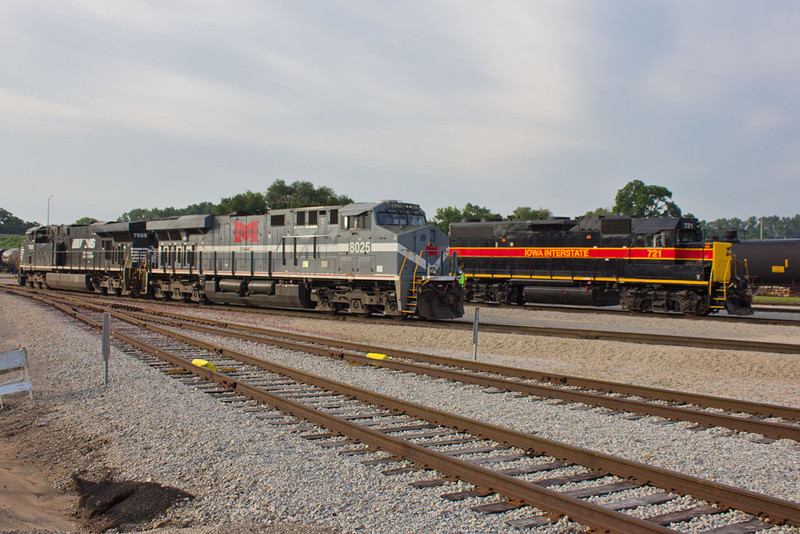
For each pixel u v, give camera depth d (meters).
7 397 10.52
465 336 17.23
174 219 30.53
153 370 12.31
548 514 5.40
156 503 5.88
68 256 39.34
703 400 9.90
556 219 28.05
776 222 196.88
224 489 6.09
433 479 6.25
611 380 12.41
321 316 22.61
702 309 24.16
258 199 101.38
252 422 8.39
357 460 6.84
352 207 21.78
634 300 25.61
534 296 28.47
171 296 31.73
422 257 21.11
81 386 11.06
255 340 16.59
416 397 10.07
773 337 18.53
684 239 25.11
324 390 10.58
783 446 7.70
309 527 5.21
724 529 5.16
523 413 9.06
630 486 6.08
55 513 6.13
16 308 27.42
